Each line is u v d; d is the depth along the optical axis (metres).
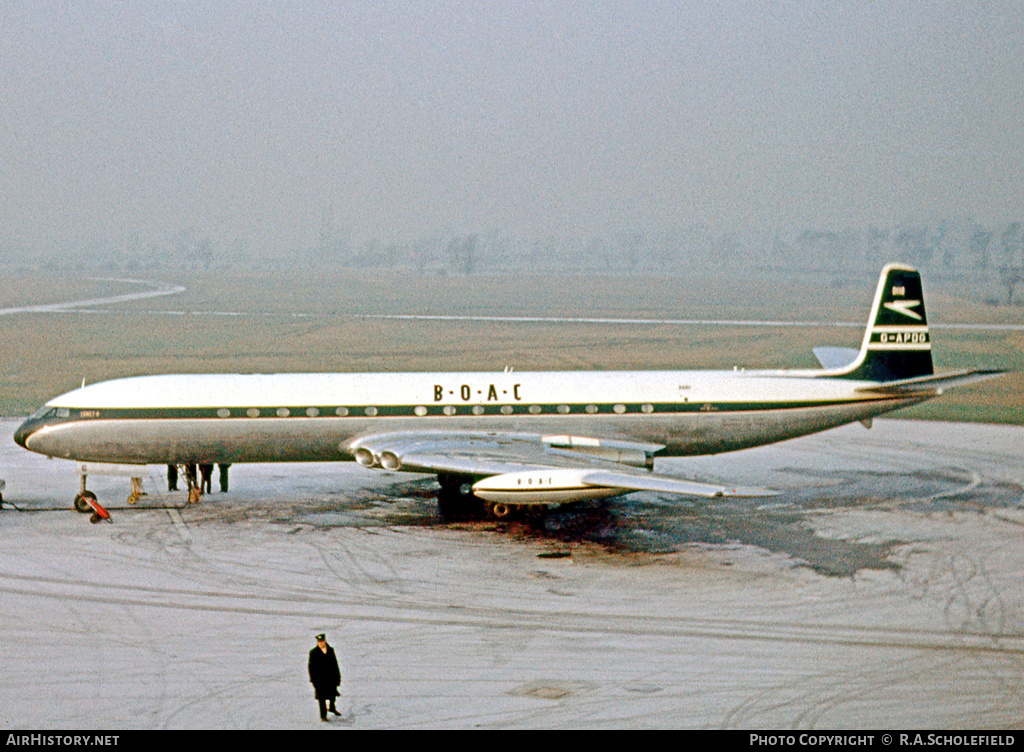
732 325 199.25
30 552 51.41
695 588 46.38
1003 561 50.47
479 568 49.31
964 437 88.00
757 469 73.88
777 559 50.97
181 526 56.50
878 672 37.03
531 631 41.00
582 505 62.31
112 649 38.94
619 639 40.19
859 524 57.75
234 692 35.16
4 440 82.69
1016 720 33.06
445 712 33.59
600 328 191.12
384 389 59.69
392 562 50.16
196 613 42.91
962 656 38.53
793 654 38.69
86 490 59.19
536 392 60.72
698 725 32.59
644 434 61.44
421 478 69.62
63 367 131.25
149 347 153.75
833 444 84.62
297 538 54.28
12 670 36.91
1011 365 136.00
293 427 58.53
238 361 137.62
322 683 32.44
